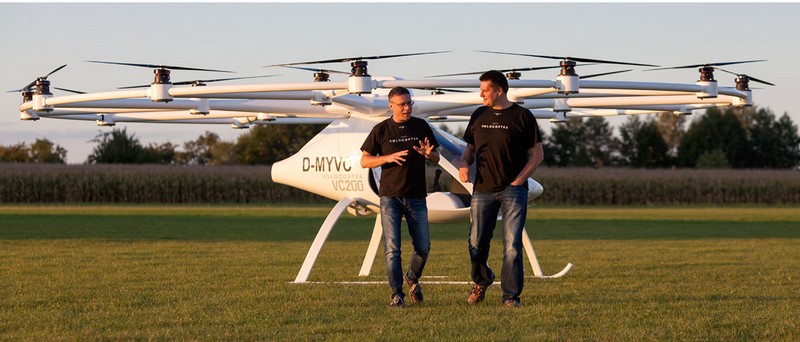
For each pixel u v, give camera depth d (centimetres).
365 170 1341
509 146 968
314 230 2812
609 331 819
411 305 1000
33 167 5350
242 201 5462
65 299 1052
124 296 1077
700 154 10488
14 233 2522
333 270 1470
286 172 1396
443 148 1348
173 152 8938
